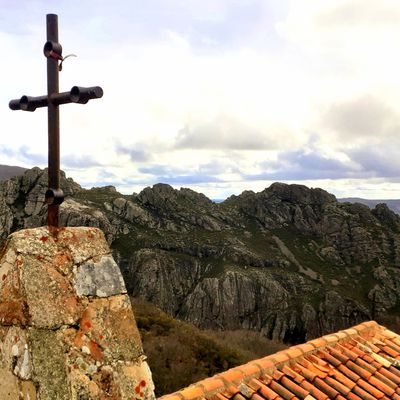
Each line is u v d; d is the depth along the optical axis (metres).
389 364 6.13
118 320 2.78
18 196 87.25
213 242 98.81
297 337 78.94
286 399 4.96
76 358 2.51
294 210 117.44
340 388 5.34
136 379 2.70
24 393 2.38
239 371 5.18
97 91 2.67
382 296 87.38
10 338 2.49
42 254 2.65
